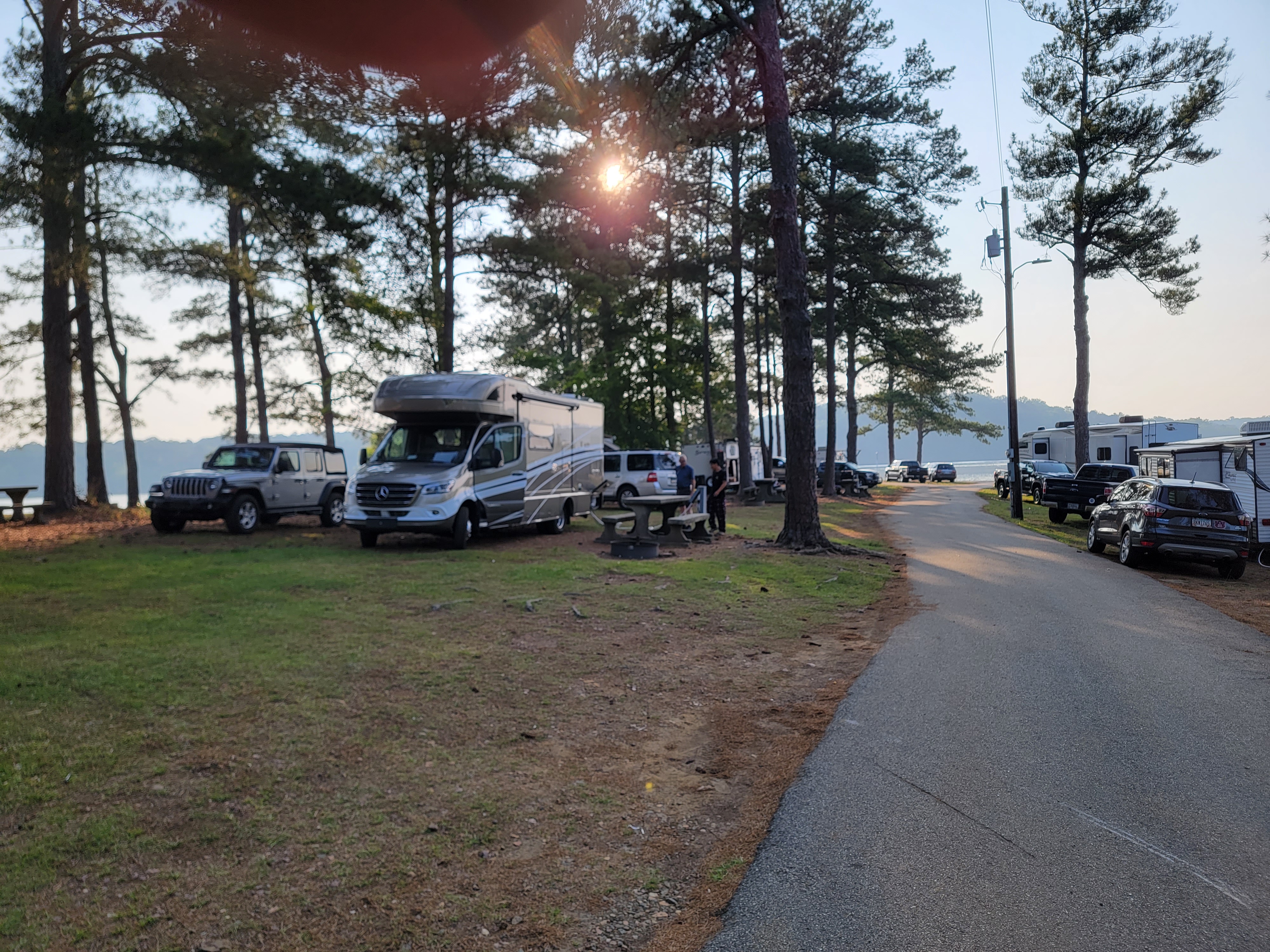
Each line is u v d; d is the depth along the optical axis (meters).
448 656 7.04
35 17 18.23
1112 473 25.05
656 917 3.36
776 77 15.15
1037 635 8.63
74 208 15.86
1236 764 4.96
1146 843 3.92
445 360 21.58
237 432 29.02
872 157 30.95
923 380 58.59
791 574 12.50
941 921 3.24
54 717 5.32
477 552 13.86
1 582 9.95
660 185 27.39
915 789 4.56
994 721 5.73
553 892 3.54
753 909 3.36
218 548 13.82
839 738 5.40
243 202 18.20
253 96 15.09
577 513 18.91
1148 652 7.95
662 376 41.09
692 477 17.41
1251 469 17.36
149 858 3.70
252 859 3.73
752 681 6.84
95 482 27.34
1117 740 5.36
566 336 50.22
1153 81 30.72
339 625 8.04
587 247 22.52
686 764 5.05
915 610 10.02
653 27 15.95
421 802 4.37
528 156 20.98
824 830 4.07
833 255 32.97
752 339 48.00
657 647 7.79
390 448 15.05
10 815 4.03
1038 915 3.28
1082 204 31.30
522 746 5.23
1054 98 31.98
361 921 3.29
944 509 30.44
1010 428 26.50
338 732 5.26
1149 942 3.09
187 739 5.03
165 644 7.08
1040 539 19.80
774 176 15.30
